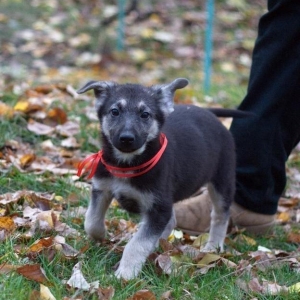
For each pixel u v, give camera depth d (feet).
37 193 19.85
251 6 53.01
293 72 18.63
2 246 16.07
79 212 18.95
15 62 39.42
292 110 19.02
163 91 17.16
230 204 18.92
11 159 21.49
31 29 44.98
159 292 15.10
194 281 15.99
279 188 19.94
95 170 16.83
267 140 19.10
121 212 19.57
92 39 44.57
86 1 50.29
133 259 15.87
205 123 18.52
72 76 36.83
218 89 34.76
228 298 15.19
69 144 23.56
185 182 17.49
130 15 48.85
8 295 13.82
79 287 14.56
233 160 19.08
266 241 19.74
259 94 19.07
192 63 43.29
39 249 15.84
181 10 50.47
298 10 18.20
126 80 37.70
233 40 47.26
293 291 15.64
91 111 26.27
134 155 16.31
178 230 19.45
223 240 18.78
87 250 16.62
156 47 45.11
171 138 17.30
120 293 14.74
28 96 26.94
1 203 18.58
